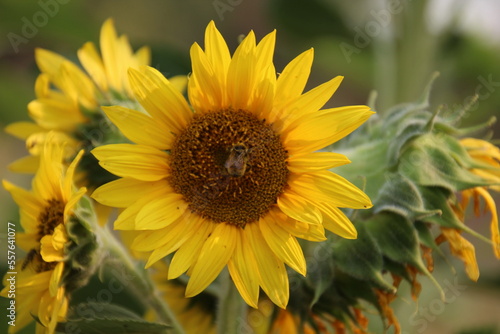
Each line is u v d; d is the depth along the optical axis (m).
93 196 0.78
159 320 0.84
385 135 0.83
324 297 0.83
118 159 0.78
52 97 0.89
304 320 0.84
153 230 0.78
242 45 0.77
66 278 0.79
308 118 0.77
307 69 0.77
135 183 0.78
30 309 0.80
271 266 0.78
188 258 0.78
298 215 0.77
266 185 0.78
